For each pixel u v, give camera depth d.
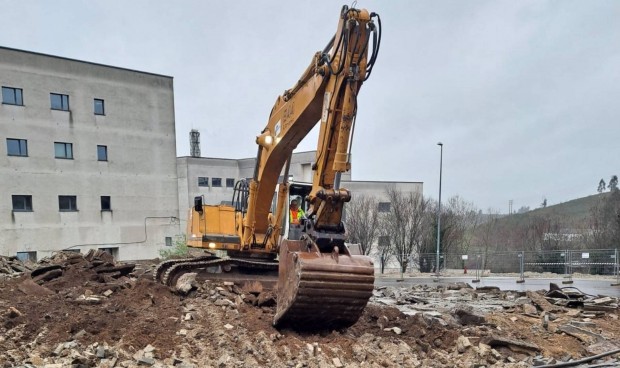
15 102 27.00
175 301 8.92
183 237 25.39
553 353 7.87
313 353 6.80
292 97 8.51
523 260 25.25
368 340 7.55
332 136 6.97
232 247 10.51
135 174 31.98
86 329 7.26
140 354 6.59
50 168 28.25
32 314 7.72
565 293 12.71
